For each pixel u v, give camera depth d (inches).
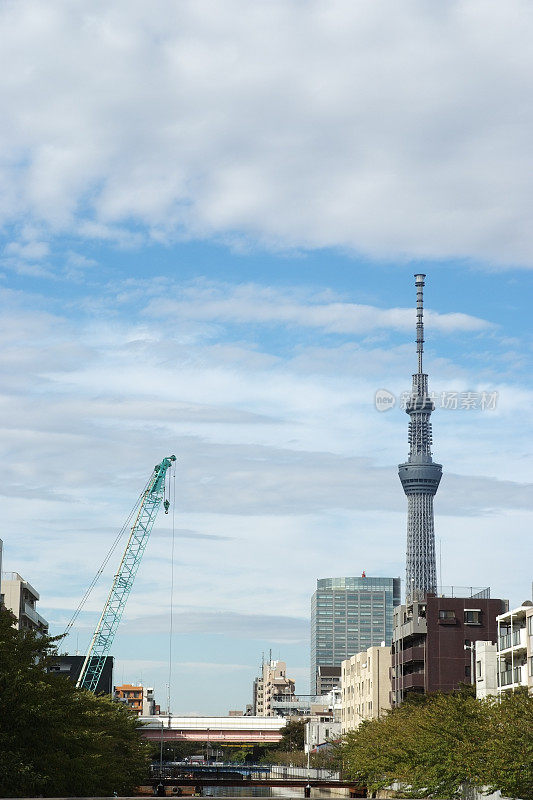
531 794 2496.3
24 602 6063.0
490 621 5940.0
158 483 7524.6
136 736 4768.7
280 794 7657.5
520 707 2647.6
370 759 4197.8
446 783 3043.8
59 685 2404.0
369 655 7017.7
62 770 2252.7
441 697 3646.7
